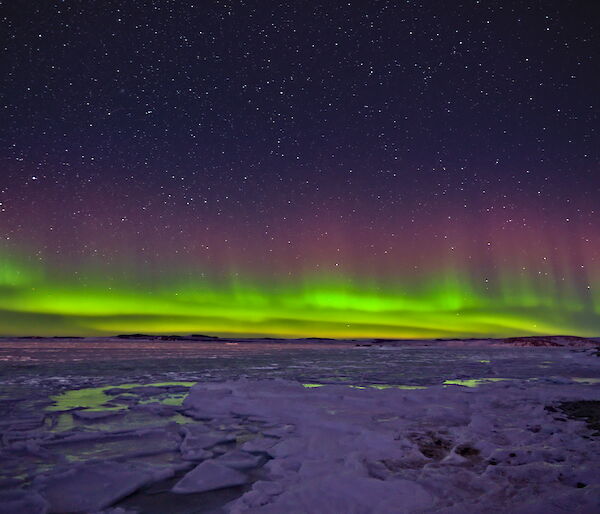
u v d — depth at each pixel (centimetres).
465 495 278
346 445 402
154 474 332
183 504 283
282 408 580
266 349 3500
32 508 268
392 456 367
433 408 572
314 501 265
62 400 689
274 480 321
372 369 1387
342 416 523
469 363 1727
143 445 423
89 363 1528
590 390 765
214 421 530
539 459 358
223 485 312
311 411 554
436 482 301
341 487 283
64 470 342
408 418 527
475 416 521
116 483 311
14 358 1769
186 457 381
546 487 289
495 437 434
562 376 1143
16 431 472
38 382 943
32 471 343
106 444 426
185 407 618
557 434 441
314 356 2322
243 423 520
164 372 1212
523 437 433
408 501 263
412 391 703
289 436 454
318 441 412
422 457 365
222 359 1884
